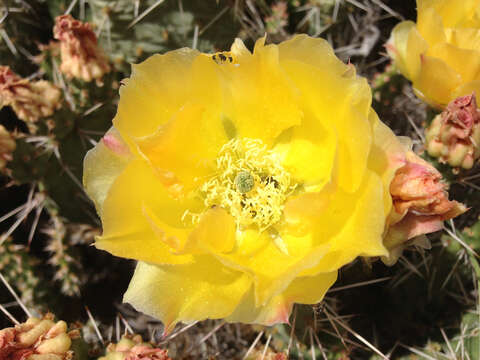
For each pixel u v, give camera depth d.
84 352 0.12
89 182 0.11
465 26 0.12
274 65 0.10
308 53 0.10
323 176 0.11
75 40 0.13
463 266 0.14
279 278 0.09
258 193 0.12
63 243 0.16
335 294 0.15
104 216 0.10
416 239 0.10
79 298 0.17
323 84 0.10
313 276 0.09
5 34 0.16
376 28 0.18
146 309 0.10
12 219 0.17
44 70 0.16
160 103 0.11
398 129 0.17
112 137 0.10
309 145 0.12
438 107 0.13
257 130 0.12
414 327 0.15
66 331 0.11
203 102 0.11
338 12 0.16
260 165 0.12
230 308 0.09
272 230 0.11
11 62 0.17
